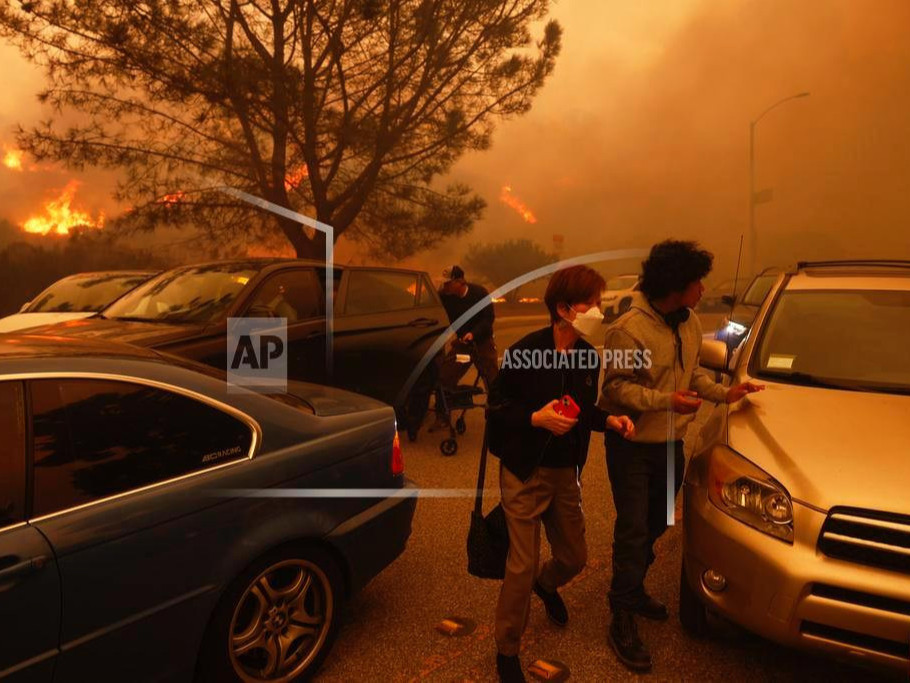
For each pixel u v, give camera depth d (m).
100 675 2.03
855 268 4.15
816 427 2.74
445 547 3.95
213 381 2.55
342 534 2.72
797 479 2.46
